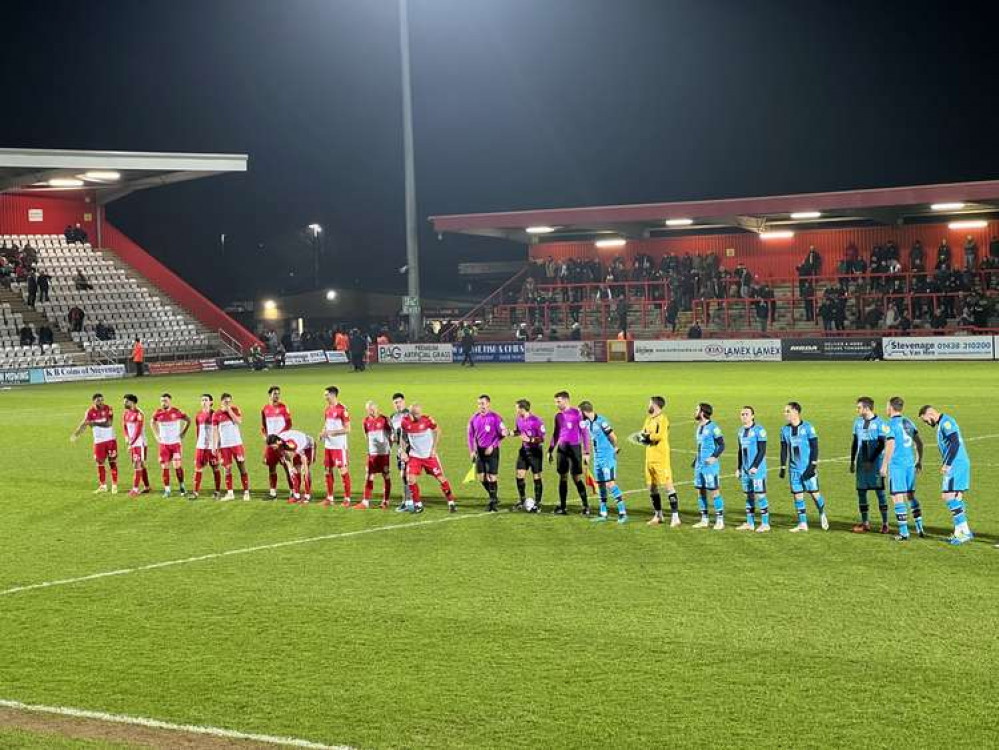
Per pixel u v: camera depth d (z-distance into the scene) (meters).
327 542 15.09
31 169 48.59
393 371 52.75
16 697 9.25
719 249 61.88
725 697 8.89
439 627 10.92
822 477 19.36
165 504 18.52
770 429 25.95
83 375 51.53
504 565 13.45
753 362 52.44
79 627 11.23
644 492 18.56
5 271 55.72
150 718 8.73
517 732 8.30
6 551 14.88
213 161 51.22
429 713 8.70
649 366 51.34
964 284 53.78
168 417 19.30
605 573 12.94
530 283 64.12
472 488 19.45
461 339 56.69
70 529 16.41
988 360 48.31
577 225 59.31
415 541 15.02
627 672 9.52
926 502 16.81
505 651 10.14
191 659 10.12
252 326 80.88
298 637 10.71
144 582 13.02
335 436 18.14
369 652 10.20
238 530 16.12
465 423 28.34
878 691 8.95
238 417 18.88
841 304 54.88
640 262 61.88
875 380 38.72
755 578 12.55
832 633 10.45
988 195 49.75
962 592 11.78
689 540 14.67
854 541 14.38
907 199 51.34
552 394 36.00
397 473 21.20
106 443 19.75
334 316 80.50
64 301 56.53
